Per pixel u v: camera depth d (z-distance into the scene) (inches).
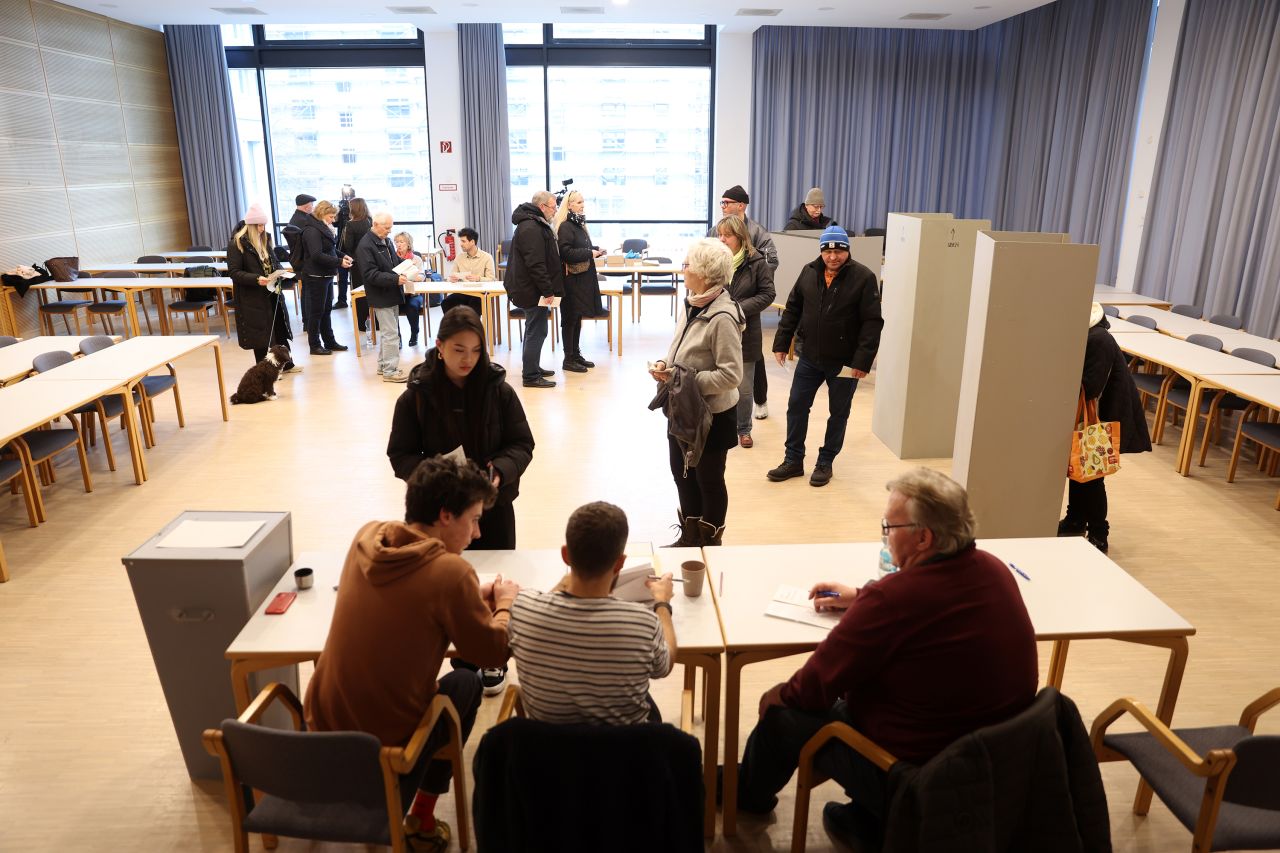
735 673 82.4
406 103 425.7
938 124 418.6
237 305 252.7
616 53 414.0
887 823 67.9
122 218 378.6
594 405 241.0
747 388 204.5
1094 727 82.2
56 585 138.9
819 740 76.2
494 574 92.5
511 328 348.2
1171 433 218.2
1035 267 124.9
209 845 87.2
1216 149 273.9
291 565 96.0
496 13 357.4
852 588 88.0
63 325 339.0
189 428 220.4
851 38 402.6
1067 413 133.3
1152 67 308.0
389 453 102.3
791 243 300.2
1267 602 134.0
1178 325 239.0
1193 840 71.6
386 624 71.5
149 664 117.6
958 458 141.2
